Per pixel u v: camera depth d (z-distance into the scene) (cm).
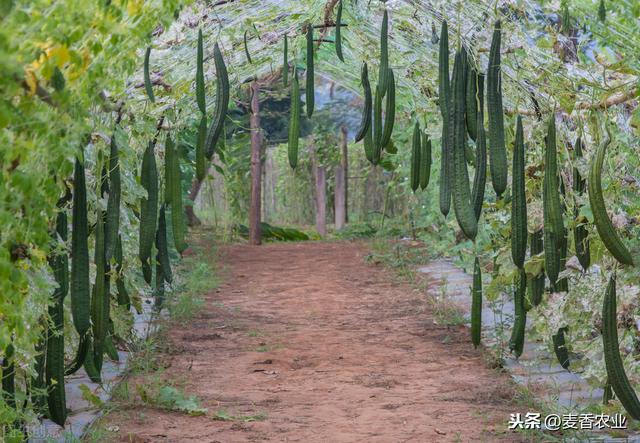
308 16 641
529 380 686
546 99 657
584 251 617
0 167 334
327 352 847
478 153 489
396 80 807
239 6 608
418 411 634
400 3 644
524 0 564
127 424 592
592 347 609
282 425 600
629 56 525
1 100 296
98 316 453
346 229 2170
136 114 623
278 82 1537
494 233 830
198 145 513
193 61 644
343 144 2327
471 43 588
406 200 1809
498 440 564
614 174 614
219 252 1686
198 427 593
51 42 319
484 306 1023
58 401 467
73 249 411
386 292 1227
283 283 1339
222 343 891
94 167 514
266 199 2658
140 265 648
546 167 519
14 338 414
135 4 357
